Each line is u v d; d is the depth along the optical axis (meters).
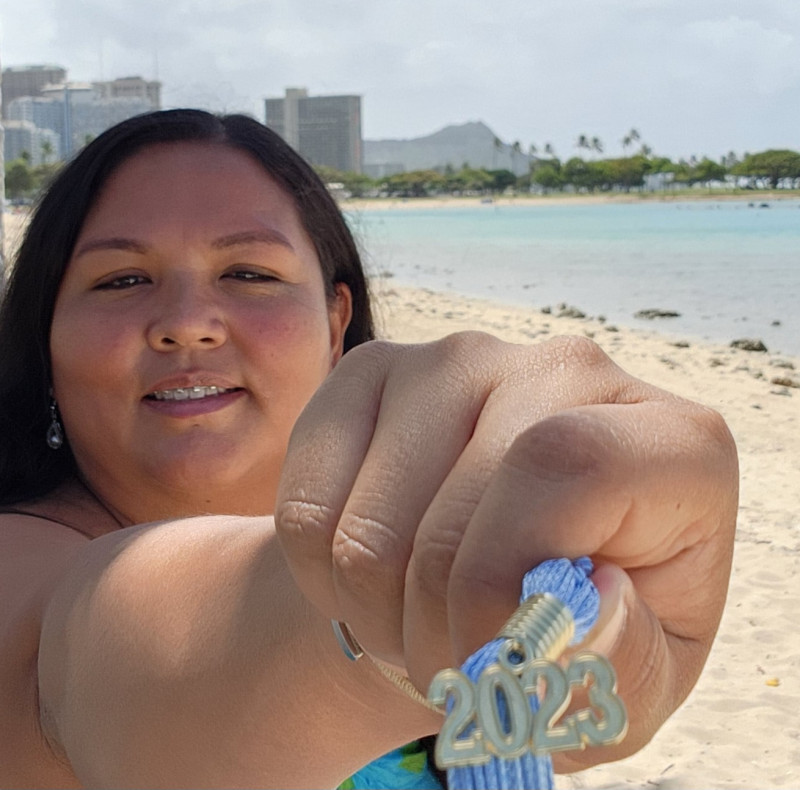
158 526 1.18
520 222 71.81
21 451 1.90
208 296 1.78
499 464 0.68
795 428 8.88
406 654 0.69
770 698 4.19
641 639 0.62
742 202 98.56
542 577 0.58
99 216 1.81
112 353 1.75
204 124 1.93
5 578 1.44
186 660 1.02
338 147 126.19
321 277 2.00
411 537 0.71
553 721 0.48
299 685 0.95
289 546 0.77
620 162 137.00
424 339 13.80
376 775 2.16
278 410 1.80
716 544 0.69
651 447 0.64
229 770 1.00
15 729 1.36
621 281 25.53
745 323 16.88
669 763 3.71
